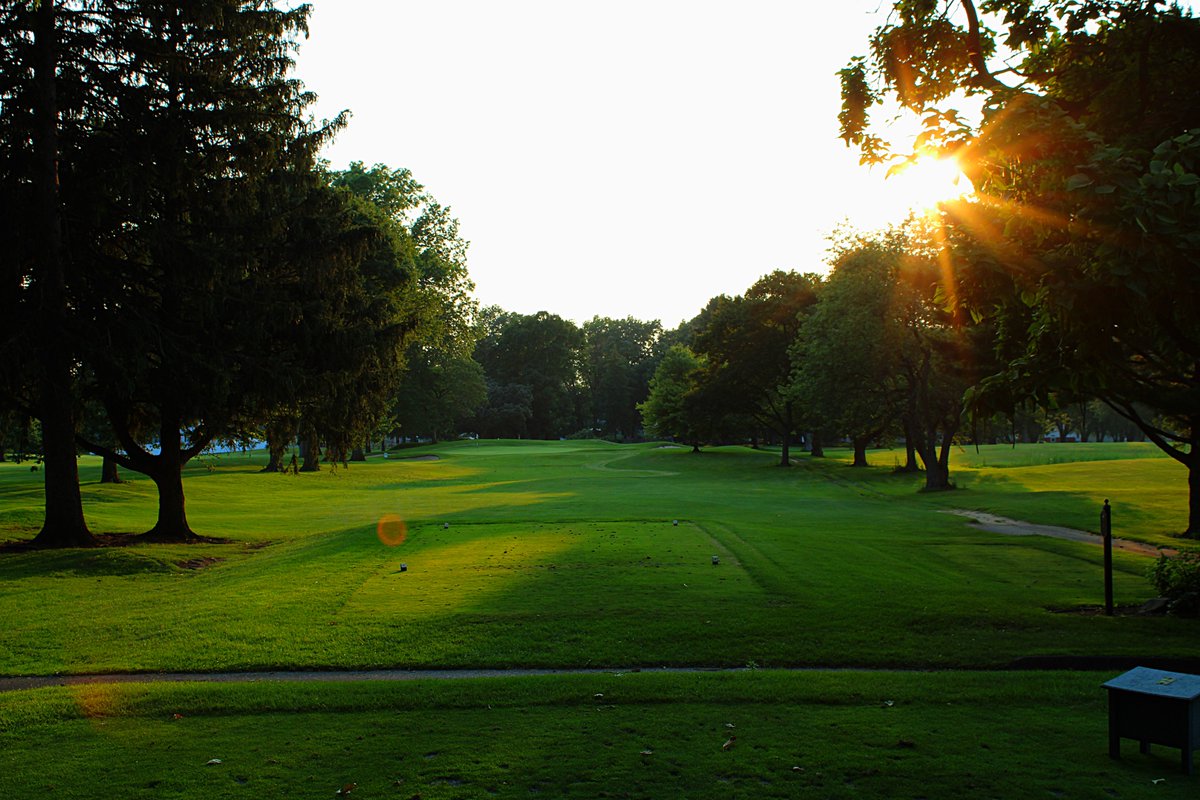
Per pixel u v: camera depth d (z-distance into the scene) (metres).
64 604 13.73
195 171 19.91
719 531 21.02
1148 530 24.73
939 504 34.22
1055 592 13.95
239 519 30.22
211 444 28.38
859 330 42.16
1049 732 7.09
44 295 18.84
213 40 20.56
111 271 20.38
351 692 8.42
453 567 15.98
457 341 64.19
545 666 9.77
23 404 20.72
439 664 9.80
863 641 10.55
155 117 19.50
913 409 44.31
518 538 20.05
